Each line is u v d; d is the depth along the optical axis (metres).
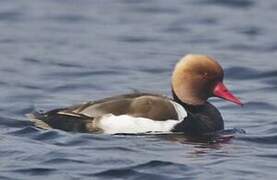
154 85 18.70
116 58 21.12
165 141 13.45
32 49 21.92
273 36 23.66
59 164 12.24
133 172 11.99
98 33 23.94
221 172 12.06
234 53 21.95
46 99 17.05
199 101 14.38
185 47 22.55
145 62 20.78
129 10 26.91
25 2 27.64
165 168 12.16
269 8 27.14
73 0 28.06
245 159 12.72
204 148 13.23
